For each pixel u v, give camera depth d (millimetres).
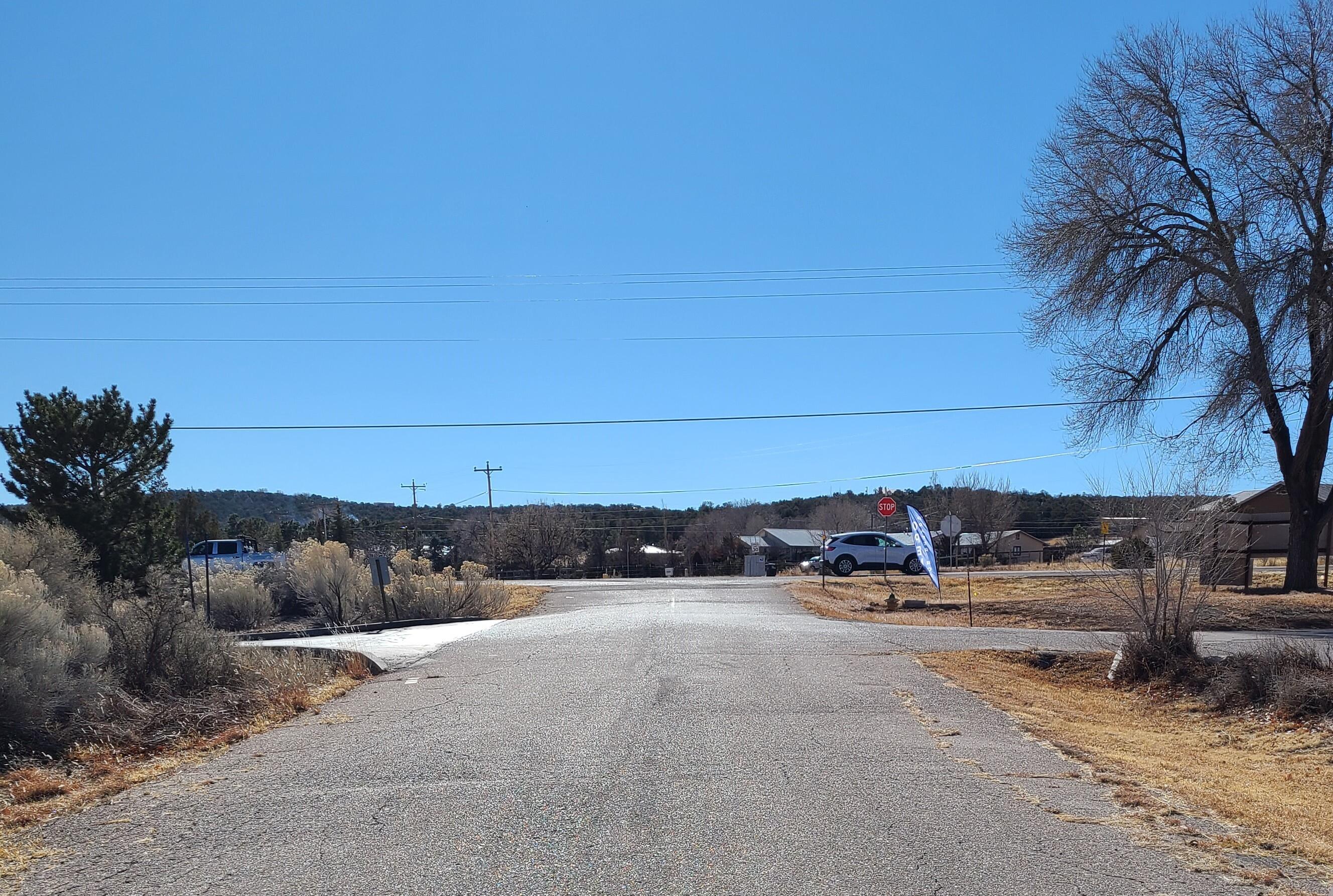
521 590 36344
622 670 13766
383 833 6547
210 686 14320
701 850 6027
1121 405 26812
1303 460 26000
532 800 7227
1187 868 5637
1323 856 5883
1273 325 23250
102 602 17312
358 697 12750
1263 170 23938
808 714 10508
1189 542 14859
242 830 6746
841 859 5828
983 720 10383
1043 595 27375
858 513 86500
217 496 103250
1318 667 12383
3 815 7355
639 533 102438
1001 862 5734
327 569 31094
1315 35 23391
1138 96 26109
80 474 32812
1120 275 26391
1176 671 13914
